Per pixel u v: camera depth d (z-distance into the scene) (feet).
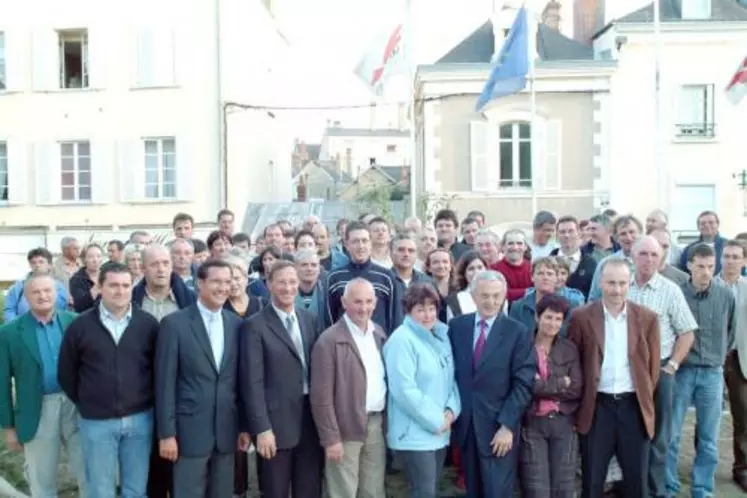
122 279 17.54
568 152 65.46
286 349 17.84
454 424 18.79
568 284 25.35
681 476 22.35
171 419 17.06
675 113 65.98
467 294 21.83
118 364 17.49
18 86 67.67
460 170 65.41
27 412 18.52
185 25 65.92
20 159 67.97
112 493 17.63
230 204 66.74
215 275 17.52
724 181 66.23
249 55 72.84
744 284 21.67
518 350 18.15
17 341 18.54
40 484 18.81
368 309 18.12
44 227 65.87
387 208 67.92
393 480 21.89
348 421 17.83
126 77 66.64
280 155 87.30
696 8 66.08
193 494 17.21
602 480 18.84
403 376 17.72
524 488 18.31
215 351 17.65
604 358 18.65
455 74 64.59
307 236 26.89
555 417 18.37
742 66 52.49
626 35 65.31
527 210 65.36
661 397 19.35
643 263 19.80
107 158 67.26
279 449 17.78
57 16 67.10
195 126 66.23
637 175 66.13
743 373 21.47
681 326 19.63
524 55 50.67
